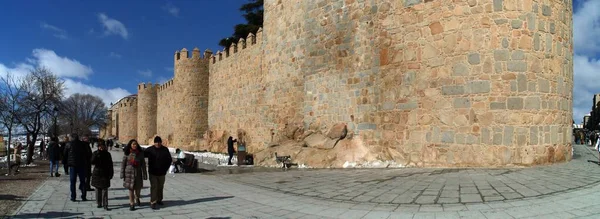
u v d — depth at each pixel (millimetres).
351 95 15922
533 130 11531
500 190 8320
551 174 9891
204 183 12758
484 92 11766
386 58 14359
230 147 21578
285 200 9117
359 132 15453
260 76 25062
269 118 22438
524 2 11672
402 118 13656
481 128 11766
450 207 7367
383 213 7344
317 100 17812
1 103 24016
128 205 9039
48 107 29797
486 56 11789
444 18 12602
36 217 7543
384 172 12172
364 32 15398
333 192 9617
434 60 12797
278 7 21422
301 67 19234
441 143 12508
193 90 36531
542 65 11766
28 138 30578
